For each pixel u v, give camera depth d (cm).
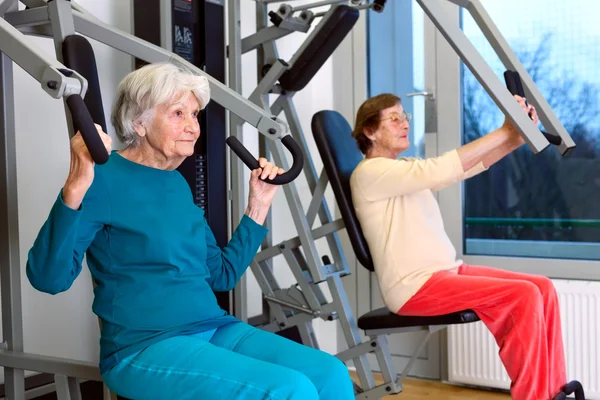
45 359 169
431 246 224
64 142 231
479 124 299
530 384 200
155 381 134
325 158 236
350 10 218
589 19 277
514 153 295
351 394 144
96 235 142
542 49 286
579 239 283
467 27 299
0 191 180
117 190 141
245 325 155
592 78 278
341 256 247
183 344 138
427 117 306
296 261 244
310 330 250
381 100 238
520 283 203
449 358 294
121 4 248
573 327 272
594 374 269
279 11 230
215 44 235
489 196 300
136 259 141
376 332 226
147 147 148
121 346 139
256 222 170
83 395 227
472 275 231
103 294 142
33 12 160
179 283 144
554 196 288
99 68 239
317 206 244
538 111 186
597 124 278
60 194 126
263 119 161
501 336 207
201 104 150
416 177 215
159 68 145
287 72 238
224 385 128
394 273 221
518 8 290
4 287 180
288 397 125
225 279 166
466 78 301
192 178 225
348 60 324
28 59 117
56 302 228
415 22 308
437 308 212
